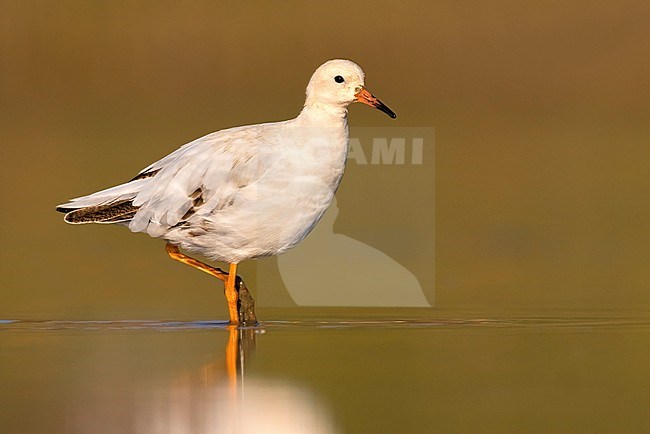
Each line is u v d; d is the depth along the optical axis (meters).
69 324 13.98
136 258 18.03
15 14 31.50
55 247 18.69
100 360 12.22
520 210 20.83
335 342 13.04
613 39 31.55
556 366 11.95
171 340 13.17
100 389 11.17
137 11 31.98
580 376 11.62
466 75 30.86
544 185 22.77
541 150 25.84
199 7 32.09
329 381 11.48
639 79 30.69
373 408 10.63
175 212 13.83
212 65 31.08
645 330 13.48
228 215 13.73
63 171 23.70
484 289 15.98
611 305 14.90
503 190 22.36
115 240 19.20
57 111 29.53
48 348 12.78
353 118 28.48
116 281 16.56
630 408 10.65
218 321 14.25
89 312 14.64
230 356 12.37
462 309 14.81
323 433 10.06
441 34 31.56
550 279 16.55
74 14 31.77
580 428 10.13
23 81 30.58
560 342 12.93
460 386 11.32
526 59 31.05
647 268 17.14
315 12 31.95
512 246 18.59
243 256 14.07
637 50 31.30
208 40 31.45
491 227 19.73
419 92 30.28
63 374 11.71
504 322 14.02
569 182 23.00
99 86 30.67
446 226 19.80
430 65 30.95
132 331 13.62
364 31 31.61
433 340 13.10
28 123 28.53
